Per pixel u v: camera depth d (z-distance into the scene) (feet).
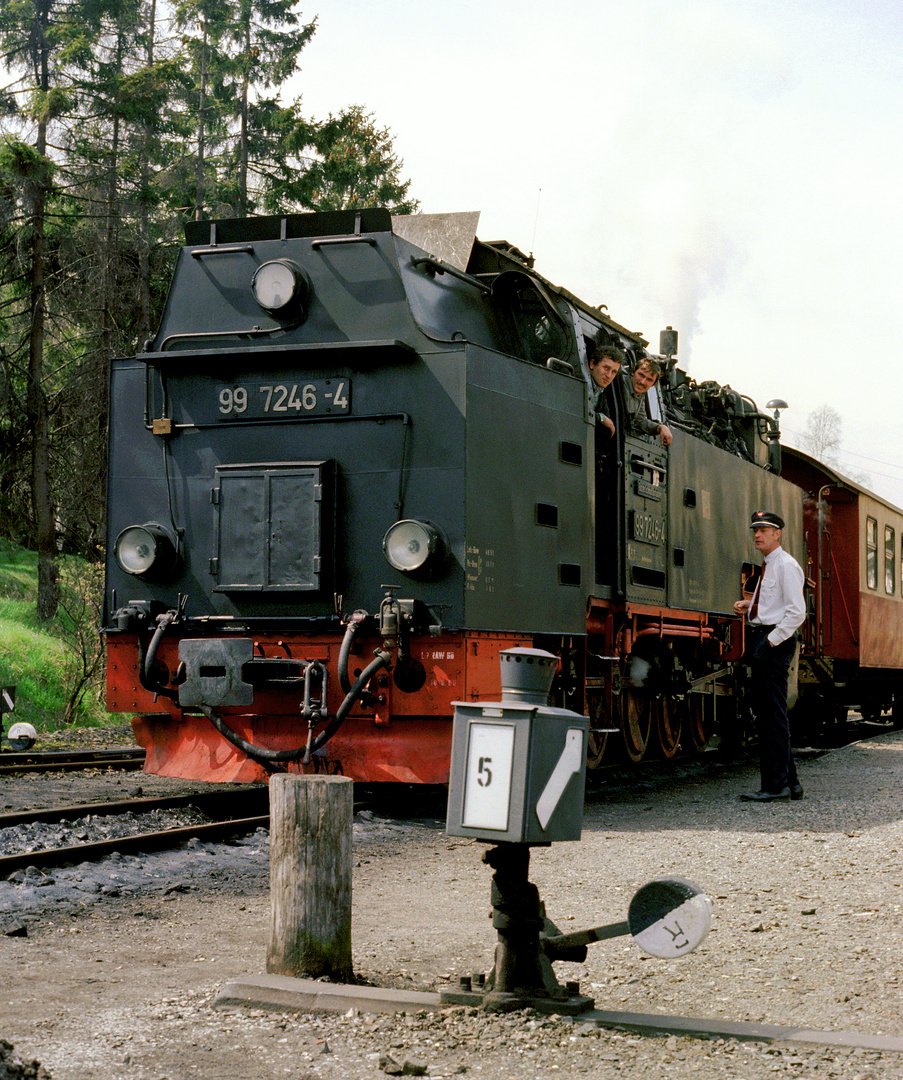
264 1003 13.20
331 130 103.09
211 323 30.07
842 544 59.00
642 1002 13.91
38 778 35.40
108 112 88.94
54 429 92.63
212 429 29.32
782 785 32.27
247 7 104.94
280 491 28.14
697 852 24.09
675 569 39.45
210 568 28.76
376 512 27.81
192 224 30.76
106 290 89.76
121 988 14.23
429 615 26.99
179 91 100.73
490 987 13.24
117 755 43.04
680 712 42.68
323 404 28.40
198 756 28.53
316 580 27.66
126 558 29.09
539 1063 11.38
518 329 32.99
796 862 22.93
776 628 31.94
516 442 29.04
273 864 14.46
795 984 14.66
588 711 34.37
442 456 27.40
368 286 28.66
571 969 15.51
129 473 30.09
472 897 20.22
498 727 12.50
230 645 26.27
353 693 26.21
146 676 27.91
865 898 19.66
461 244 32.19
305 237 29.60
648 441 37.37
